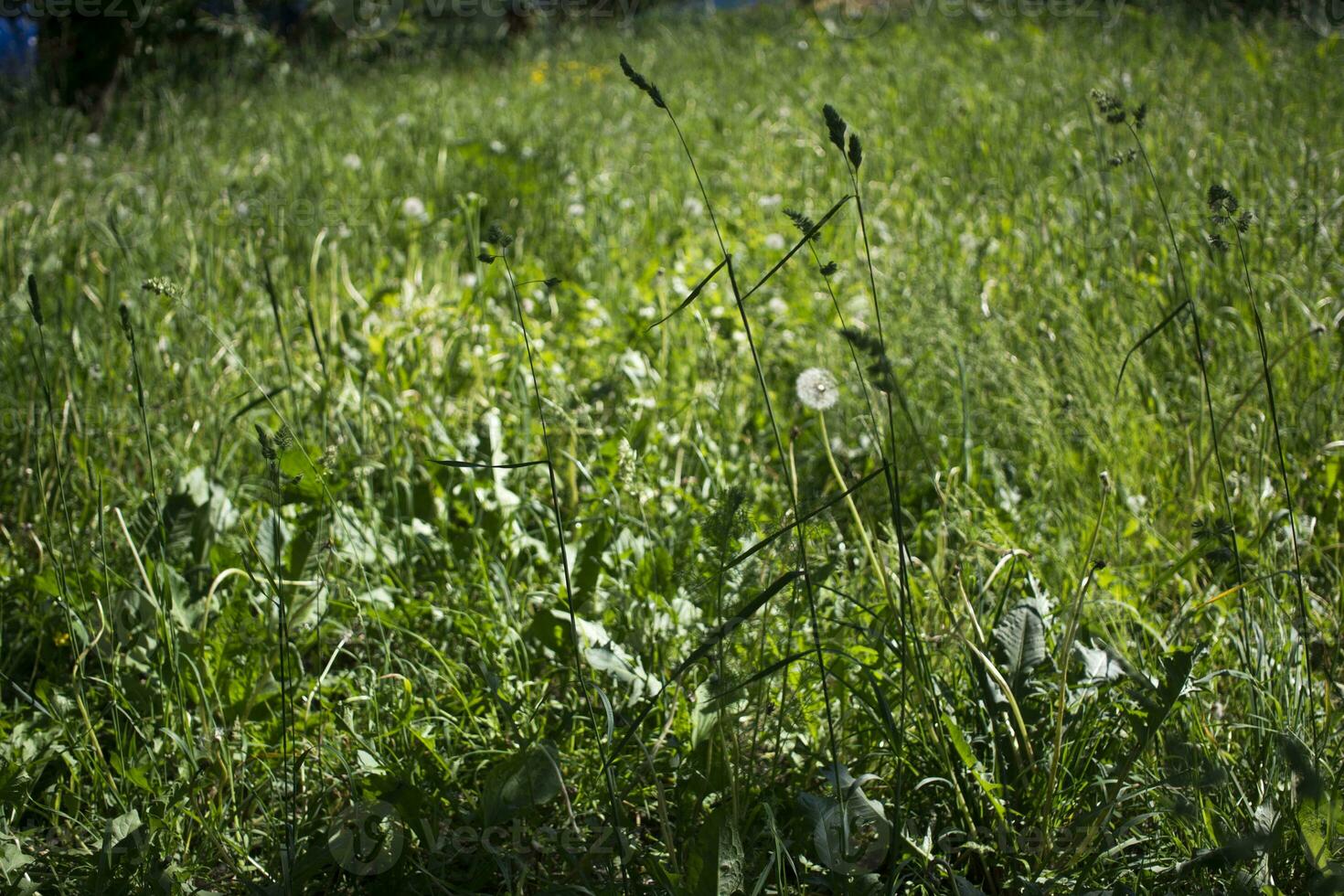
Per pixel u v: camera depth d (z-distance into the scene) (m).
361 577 2.69
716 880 1.66
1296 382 3.39
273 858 1.98
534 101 8.81
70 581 2.54
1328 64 6.80
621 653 2.19
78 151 7.58
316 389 3.67
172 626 2.38
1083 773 2.00
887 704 2.00
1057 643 2.28
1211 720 2.21
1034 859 1.91
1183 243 4.29
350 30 11.13
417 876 1.92
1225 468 3.14
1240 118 5.74
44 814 2.13
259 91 9.53
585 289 4.72
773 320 4.36
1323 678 2.36
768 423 3.67
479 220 5.76
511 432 3.46
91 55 9.32
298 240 5.18
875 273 4.49
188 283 4.30
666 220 5.65
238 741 2.27
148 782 2.10
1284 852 1.80
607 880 1.86
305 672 2.56
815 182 6.12
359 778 2.11
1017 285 4.30
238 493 3.22
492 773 1.92
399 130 7.58
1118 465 3.06
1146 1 9.67
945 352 3.69
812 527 1.99
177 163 6.76
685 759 2.08
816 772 2.13
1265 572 2.55
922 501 3.29
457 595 2.74
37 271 4.46
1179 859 1.85
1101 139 5.21
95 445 3.36
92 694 2.43
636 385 3.61
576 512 3.09
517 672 2.46
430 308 4.14
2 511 3.29
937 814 2.06
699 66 9.94
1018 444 3.44
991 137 6.51
